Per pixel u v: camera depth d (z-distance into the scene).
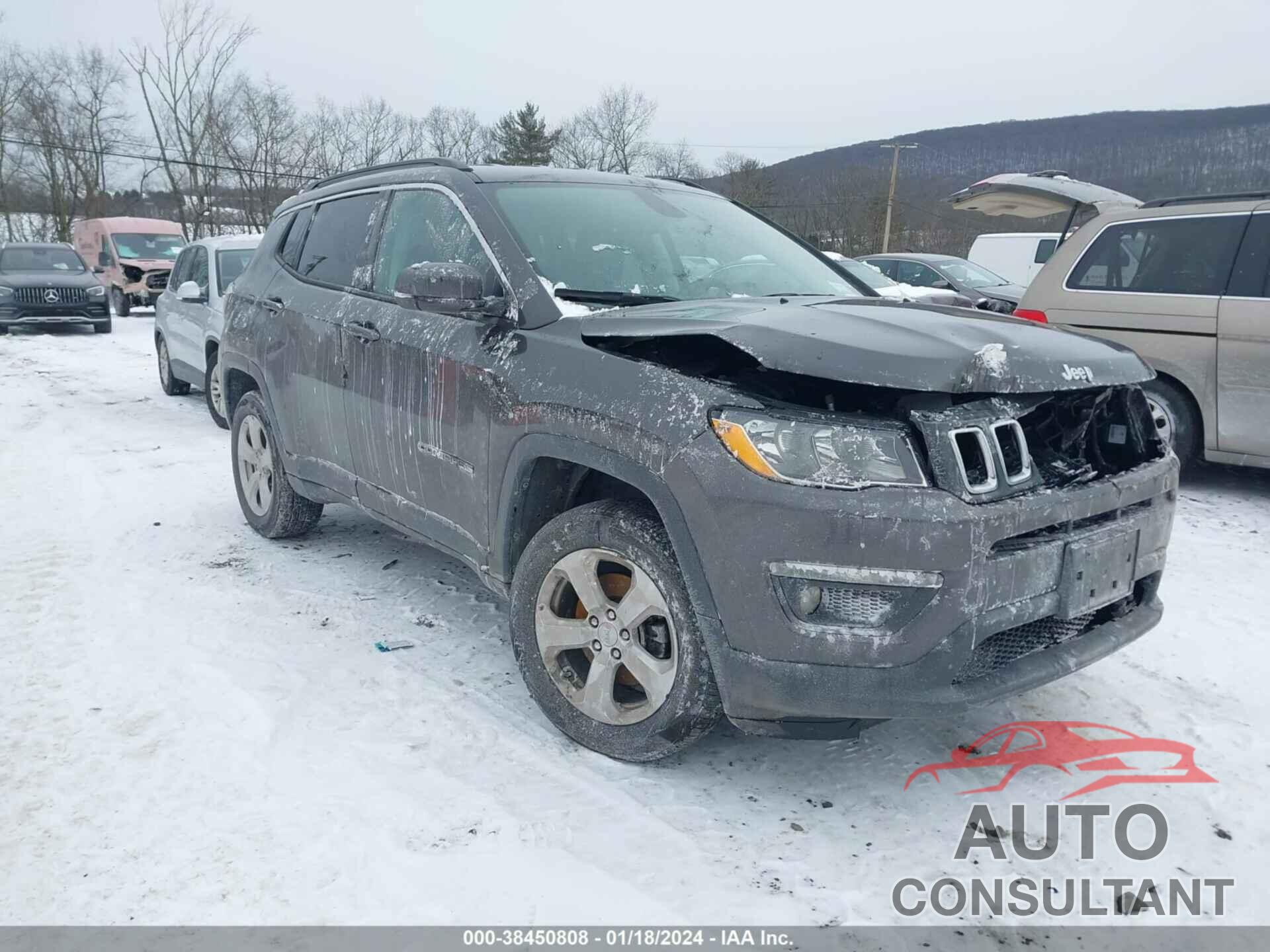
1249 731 3.10
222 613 4.01
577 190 3.75
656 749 2.76
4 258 18.69
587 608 2.88
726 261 3.70
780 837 2.52
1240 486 6.31
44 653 3.59
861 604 2.39
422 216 3.78
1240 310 5.66
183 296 7.80
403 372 3.56
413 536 3.76
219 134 41.62
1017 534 2.39
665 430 2.56
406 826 2.53
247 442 5.05
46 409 9.34
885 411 2.48
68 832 2.50
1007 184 8.59
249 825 2.53
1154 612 2.91
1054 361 2.60
